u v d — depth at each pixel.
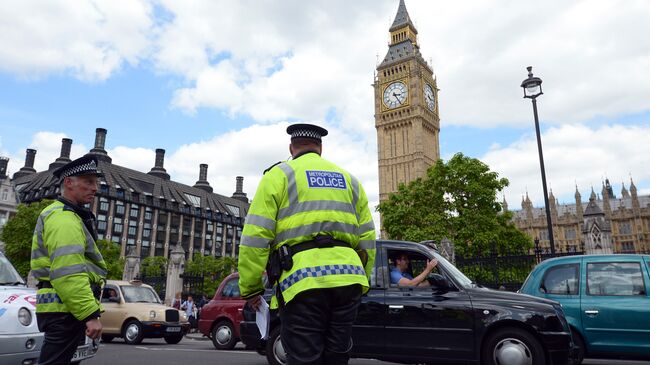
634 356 8.02
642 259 8.40
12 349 5.72
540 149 17.98
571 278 8.79
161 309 15.17
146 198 91.00
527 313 6.49
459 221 32.94
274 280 2.76
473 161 34.66
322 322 2.59
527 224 102.06
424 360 6.88
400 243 7.72
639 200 100.56
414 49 90.06
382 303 7.23
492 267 20.81
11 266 7.45
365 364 9.37
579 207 97.12
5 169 83.50
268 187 2.77
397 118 84.88
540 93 18.45
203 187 118.38
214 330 12.71
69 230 3.46
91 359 9.80
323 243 2.70
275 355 7.78
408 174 81.56
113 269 50.84
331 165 3.06
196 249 100.12
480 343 6.60
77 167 3.73
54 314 3.47
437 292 7.07
